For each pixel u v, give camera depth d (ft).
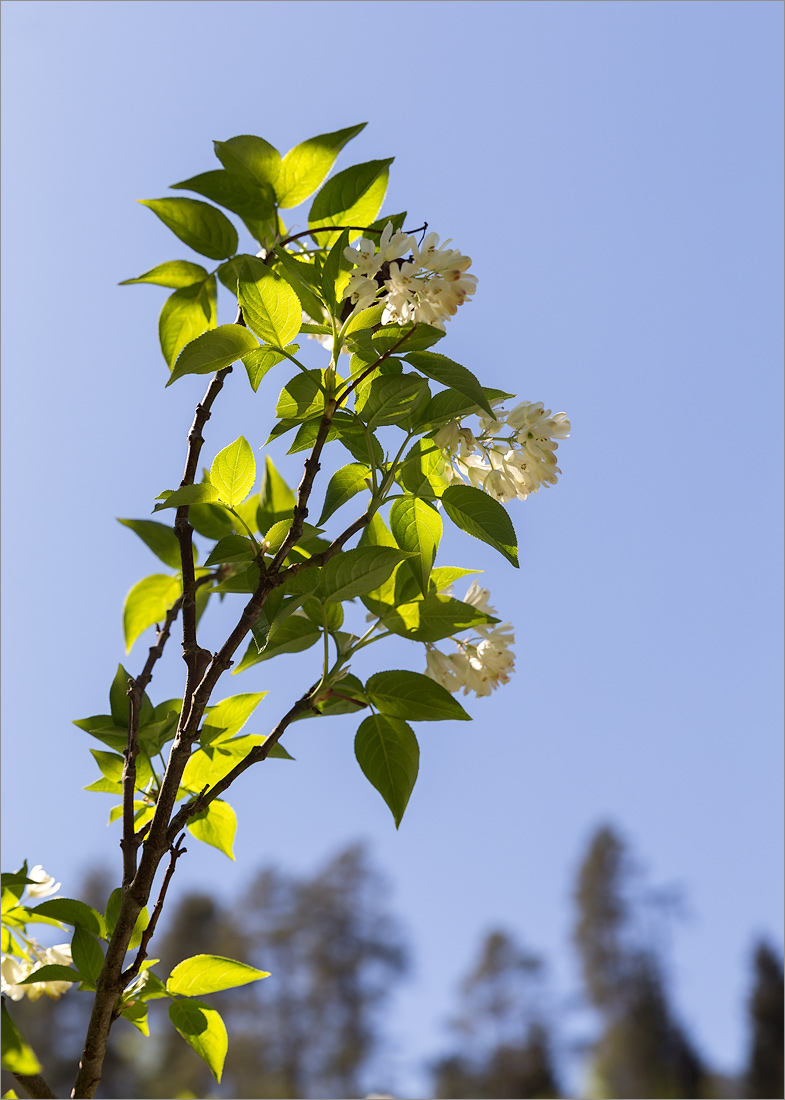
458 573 4.60
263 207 4.72
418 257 4.32
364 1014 61.36
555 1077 59.93
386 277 4.36
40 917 4.51
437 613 4.38
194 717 4.01
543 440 4.46
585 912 66.18
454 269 4.30
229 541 4.26
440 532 4.42
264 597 4.06
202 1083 42.65
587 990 64.28
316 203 4.71
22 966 4.61
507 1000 62.49
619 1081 58.85
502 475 4.44
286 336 4.27
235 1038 58.08
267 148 4.68
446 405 4.39
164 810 3.99
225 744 4.49
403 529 4.42
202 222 4.76
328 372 4.26
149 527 4.96
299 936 63.93
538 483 4.46
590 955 64.54
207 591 4.76
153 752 4.49
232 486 4.37
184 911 63.77
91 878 53.72
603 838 68.54
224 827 4.54
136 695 4.26
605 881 66.90
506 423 4.48
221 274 4.80
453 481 4.52
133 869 4.11
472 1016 62.64
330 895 65.51
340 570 4.22
